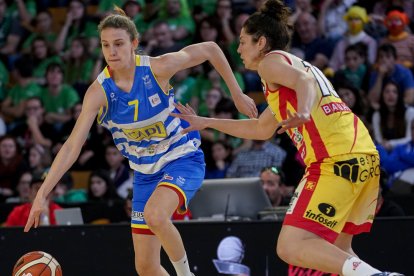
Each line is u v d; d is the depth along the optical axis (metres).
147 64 7.68
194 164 8.01
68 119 15.14
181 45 15.18
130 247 9.59
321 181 6.75
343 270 6.46
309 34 14.85
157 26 15.23
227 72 8.11
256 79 14.91
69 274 9.70
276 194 10.78
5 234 9.84
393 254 9.12
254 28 7.06
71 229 9.73
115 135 7.98
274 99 6.84
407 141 12.88
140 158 8.01
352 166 6.73
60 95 15.36
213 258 9.41
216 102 14.09
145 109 7.70
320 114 6.79
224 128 7.38
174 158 7.95
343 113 6.87
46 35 17.06
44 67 16.27
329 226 6.69
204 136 13.66
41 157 14.22
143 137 7.87
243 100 8.13
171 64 7.73
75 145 7.38
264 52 7.06
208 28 15.12
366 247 9.17
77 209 10.86
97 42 16.09
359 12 14.62
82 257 9.68
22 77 15.98
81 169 14.34
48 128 15.05
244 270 9.33
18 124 15.36
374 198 7.02
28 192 13.03
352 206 6.89
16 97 15.95
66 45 16.59
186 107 7.45
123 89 7.64
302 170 12.42
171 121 7.88
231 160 13.27
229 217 10.18
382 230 9.16
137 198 8.12
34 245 9.78
